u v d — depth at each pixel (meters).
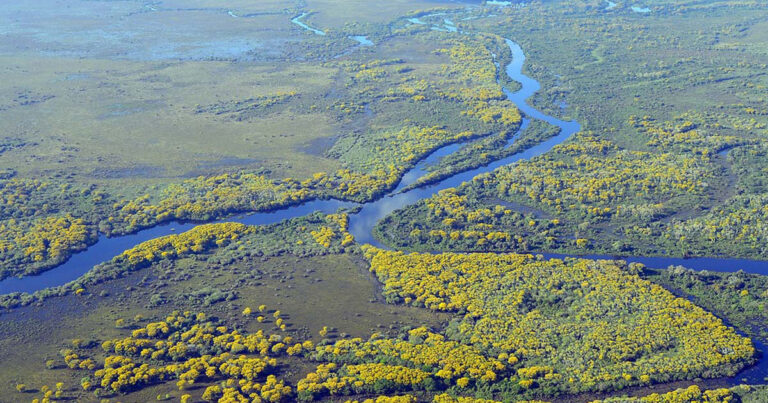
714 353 161.50
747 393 149.25
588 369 158.38
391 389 154.75
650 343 165.88
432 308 185.00
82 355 170.75
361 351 166.50
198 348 170.62
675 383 155.25
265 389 154.75
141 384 159.50
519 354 164.25
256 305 190.00
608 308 179.38
